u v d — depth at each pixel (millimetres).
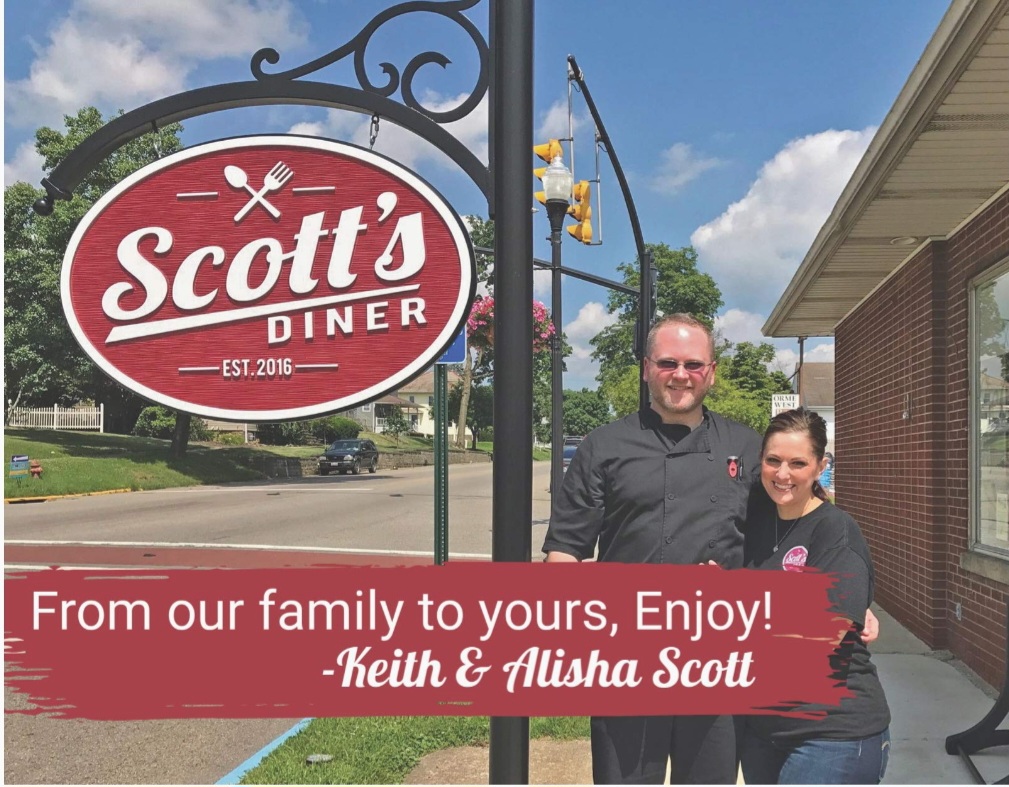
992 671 5004
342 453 31328
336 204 2186
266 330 2191
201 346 2199
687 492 2299
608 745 2236
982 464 5367
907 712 4605
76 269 2225
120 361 2199
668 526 2281
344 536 11953
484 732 3928
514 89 2004
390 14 2287
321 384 2172
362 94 2268
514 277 1977
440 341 2135
